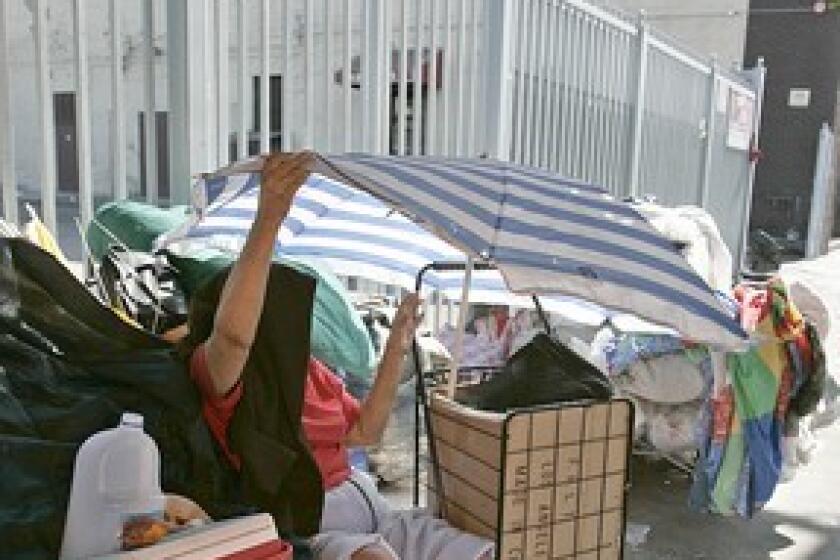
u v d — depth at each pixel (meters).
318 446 2.36
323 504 2.08
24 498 1.57
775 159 16.59
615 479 2.57
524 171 2.27
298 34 3.91
